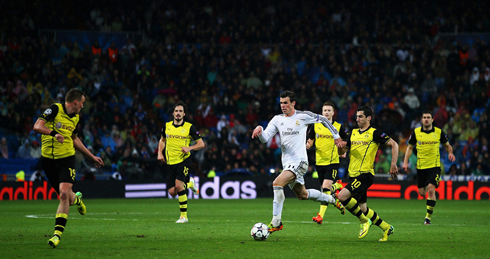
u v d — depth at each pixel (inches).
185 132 1491.1
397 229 1272.1
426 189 1583.4
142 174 3058.6
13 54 3550.7
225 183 2970.0
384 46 4180.6
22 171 2859.3
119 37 4074.8
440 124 3715.6
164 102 3752.5
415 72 4060.0
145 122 3479.3
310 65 4045.3
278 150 3454.7
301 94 3811.5
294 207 2226.9
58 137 892.0
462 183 2952.8
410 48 4175.7
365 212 1039.6
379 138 1059.9
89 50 3801.7
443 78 4062.5
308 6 4357.8
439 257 813.9
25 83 3459.6
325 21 4335.6
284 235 1107.9
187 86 3818.9
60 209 914.7
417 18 4389.8
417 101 3836.1
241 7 4318.4
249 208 2139.5
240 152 3307.1
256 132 1027.9
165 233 1132.5
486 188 2930.6
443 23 4372.5
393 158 1077.1
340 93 3853.3
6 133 3181.6
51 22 3917.3
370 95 3880.4
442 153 3454.7
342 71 4033.0
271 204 2434.8
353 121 3659.0
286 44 4183.1
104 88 3577.8
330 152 1493.6
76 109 955.3
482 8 4365.2
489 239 1055.6
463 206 2337.6
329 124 1079.6
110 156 3147.1
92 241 981.8
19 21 3730.3
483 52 4128.9
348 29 4276.6
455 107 3870.6
